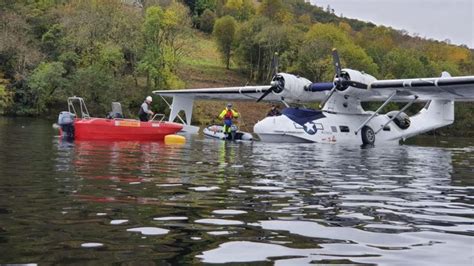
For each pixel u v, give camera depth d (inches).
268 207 205.3
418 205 221.8
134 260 124.3
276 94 847.7
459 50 3307.1
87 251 131.0
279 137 758.5
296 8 4183.1
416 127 940.0
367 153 579.8
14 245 135.1
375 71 2076.8
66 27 1712.6
